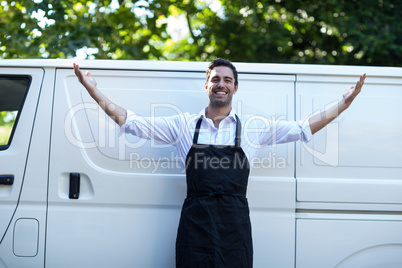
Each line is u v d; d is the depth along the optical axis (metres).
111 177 3.11
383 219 3.11
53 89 3.22
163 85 3.24
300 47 8.79
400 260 3.10
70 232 3.08
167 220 3.10
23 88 3.28
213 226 2.75
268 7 8.34
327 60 8.31
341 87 3.26
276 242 3.08
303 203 3.10
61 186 3.12
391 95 3.24
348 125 3.19
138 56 8.15
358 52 8.00
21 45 7.24
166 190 3.12
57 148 3.14
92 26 7.58
